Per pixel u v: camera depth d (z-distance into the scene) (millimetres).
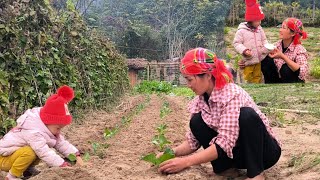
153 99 7926
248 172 1987
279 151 2098
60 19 4395
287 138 3135
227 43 16141
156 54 19172
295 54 4957
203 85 1990
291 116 4082
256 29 5094
